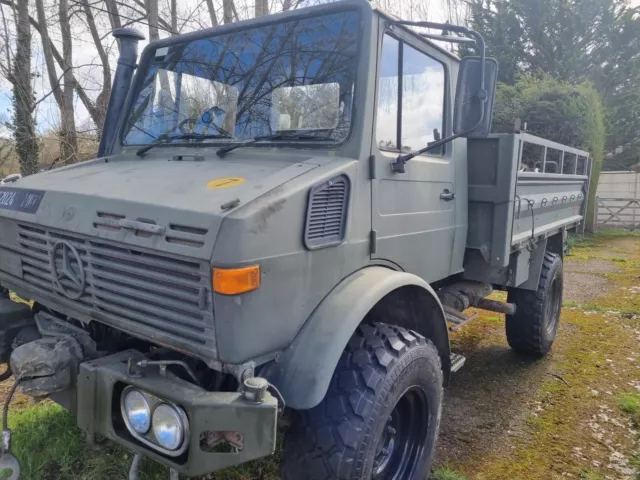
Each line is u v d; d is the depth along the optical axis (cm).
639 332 573
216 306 187
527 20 1620
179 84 315
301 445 225
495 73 258
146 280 207
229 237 185
